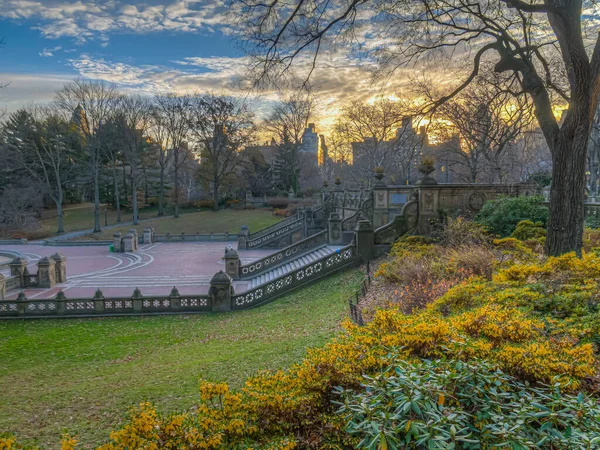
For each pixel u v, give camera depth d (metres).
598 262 7.34
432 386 3.14
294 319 12.55
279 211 54.06
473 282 7.77
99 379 8.95
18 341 12.80
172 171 66.00
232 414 3.54
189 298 16.17
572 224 10.32
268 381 3.99
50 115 57.59
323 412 3.72
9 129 59.50
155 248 38.66
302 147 85.19
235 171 67.31
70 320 15.51
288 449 3.25
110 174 61.66
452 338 4.21
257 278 22.22
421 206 18.12
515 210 15.22
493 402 3.13
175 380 7.62
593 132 32.69
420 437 2.80
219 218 55.38
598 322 5.15
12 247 41.88
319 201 41.38
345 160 68.69
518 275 7.54
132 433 3.16
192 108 59.06
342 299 13.14
